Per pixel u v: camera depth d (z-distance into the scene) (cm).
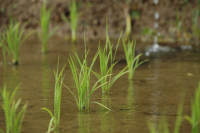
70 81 376
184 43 781
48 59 557
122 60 544
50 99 299
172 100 292
